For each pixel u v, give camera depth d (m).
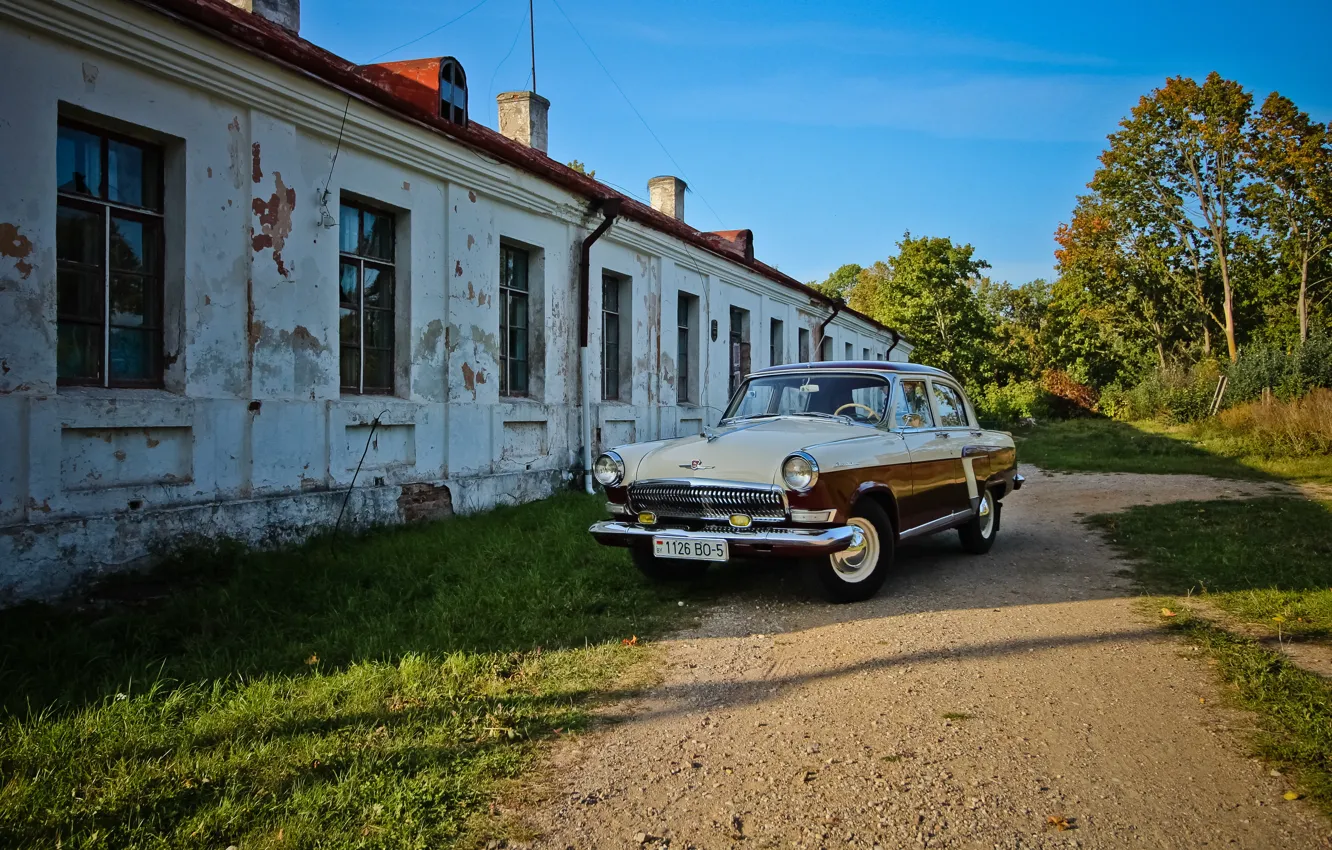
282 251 7.06
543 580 6.10
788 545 5.18
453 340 9.11
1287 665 4.18
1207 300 40.59
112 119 5.79
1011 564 7.15
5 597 5.04
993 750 3.29
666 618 5.37
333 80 7.30
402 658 4.35
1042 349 48.84
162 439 6.12
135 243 6.17
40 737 3.21
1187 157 37.72
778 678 4.20
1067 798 2.89
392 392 8.59
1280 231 37.06
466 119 9.49
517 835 2.68
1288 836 2.62
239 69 6.51
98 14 5.52
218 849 2.52
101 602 5.27
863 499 5.77
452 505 9.02
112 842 2.55
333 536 7.11
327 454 7.48
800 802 2.89
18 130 5.23
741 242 17.98
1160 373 33.72
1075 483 13.73
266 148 6.90
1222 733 3.43
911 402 6.83
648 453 6.11
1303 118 34.97
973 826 2.71
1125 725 3.53
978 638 4.83
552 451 11.01
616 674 4.28
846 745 3.36
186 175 6.27
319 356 7.43
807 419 6.69
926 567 7.04
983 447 7.57
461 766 3.15
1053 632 4.94
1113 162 39.31
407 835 2.62
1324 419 16.67
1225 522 8.69
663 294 14.11
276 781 2.96
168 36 5.97
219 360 6.52
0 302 5.12
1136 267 40.53
